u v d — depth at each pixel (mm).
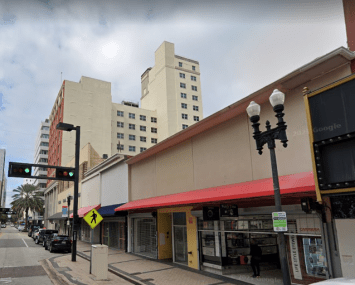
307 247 8500
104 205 25656
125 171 21703
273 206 9492
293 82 9023
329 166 6207
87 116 59781
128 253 20047
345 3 9266
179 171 15086
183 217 14773
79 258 18828
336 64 8102
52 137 73375
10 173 16062
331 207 7418
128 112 67562
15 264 16469
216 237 12102
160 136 68062
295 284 8766
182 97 69250
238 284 10195
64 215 35438
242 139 11211
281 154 9508
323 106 6402
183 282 10812
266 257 11422
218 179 12250
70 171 17906
